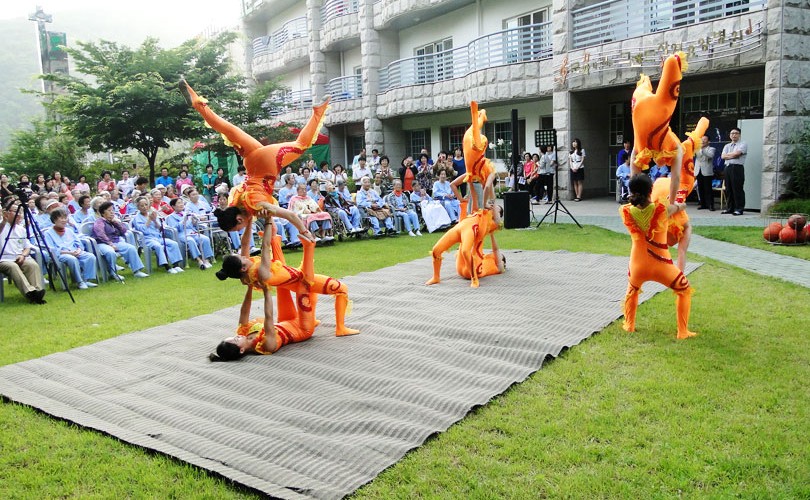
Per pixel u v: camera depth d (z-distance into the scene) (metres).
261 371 5.16
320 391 4.73
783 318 6.15
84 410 4.54
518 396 4.56
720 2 13.59
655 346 5.52
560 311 6.64
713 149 14.39
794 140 12.76
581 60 16.53
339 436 3.99
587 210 15.76
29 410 4.59
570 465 3.62
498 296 7.40
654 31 15.53
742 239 10.55
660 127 5.61
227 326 6.66
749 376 4.77
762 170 13.30
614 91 18.41
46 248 8.38
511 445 3.85
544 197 18.62
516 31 20.38
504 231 12.80
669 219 6.23
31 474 3.72
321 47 28.92
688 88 16.62
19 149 23.52
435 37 23.86
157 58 19.47
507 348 5.46
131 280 9.72
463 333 5.91
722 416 4.13
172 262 10.41
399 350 5.52
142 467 3.74
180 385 4.95
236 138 5.59
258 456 3.76
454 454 3.78
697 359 5.16
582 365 5.12
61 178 18.72
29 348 6.19
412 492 3.40
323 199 12.54
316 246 12.23
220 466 3.66
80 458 3.88
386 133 25.77
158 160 28.62
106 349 5.94
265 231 5.59
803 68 12.68
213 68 20.83
